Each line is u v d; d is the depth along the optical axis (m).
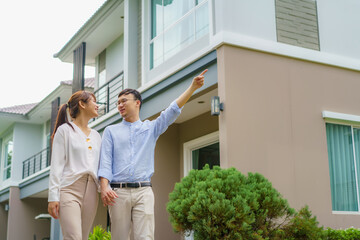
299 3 7.62
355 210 7.37
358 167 7.59
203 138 8.91
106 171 3.46
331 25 7.88
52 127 15.93
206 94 7.74
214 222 5.11
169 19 8.92
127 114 3.67
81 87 12.91
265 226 5.34
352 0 8.24
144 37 9.58
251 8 7.09
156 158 9.23
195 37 8.03
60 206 3.28
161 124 3.65
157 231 8.88
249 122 6.58
